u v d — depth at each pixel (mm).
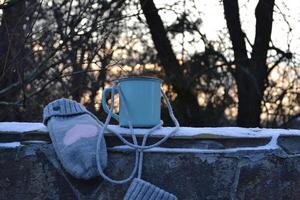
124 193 2002
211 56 9523
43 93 6316
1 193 2061
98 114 6625
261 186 1989
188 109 9539
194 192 1994
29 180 2055
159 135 2041
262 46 9234
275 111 9828
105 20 6180
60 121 2053
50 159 2057
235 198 1984
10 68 5066
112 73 6801
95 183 2014
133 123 2082
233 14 8898
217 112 9828
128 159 2021
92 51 5758
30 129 2127
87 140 1975
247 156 2004
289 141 2041
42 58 5512
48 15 5977
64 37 5324
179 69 9250
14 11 5344
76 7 5797
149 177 2008
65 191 2029
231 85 9867
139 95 2088
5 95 5648
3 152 2084
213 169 2002
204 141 2037
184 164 2010
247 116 9516
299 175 1996
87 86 6758
